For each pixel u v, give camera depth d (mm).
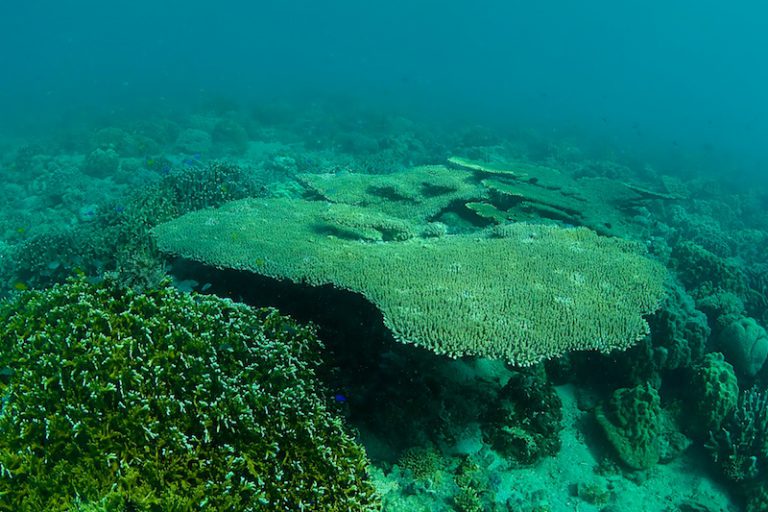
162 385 1345
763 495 1735
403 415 1779
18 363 1445
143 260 2248
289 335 1769
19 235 3822
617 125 16141
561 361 2086
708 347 2291
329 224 2561
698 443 1957
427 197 3201
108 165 5629
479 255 2143
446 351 1556
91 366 1351
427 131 8938
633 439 1849
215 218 2598
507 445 1812
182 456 1239
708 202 5734
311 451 1346
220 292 2271
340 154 7059
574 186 3598
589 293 1892
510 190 3078
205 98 11188
